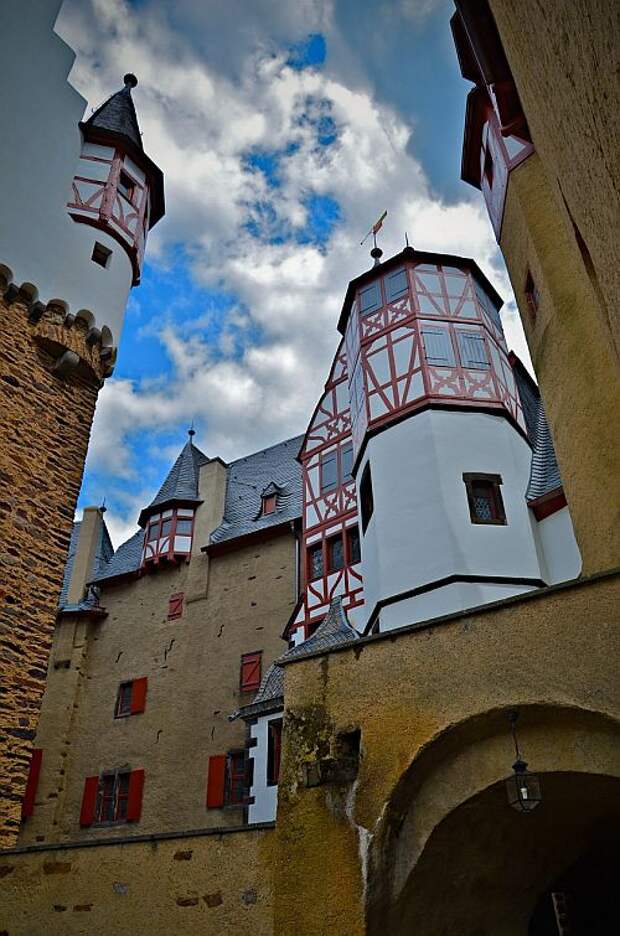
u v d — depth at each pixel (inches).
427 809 232.7
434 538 539.5
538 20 182.7
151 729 800.9
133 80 685.3
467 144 513.3
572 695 212.2
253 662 776.9
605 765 209.8
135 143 615.8
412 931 231.3
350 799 236.1
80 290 519.5
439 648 241.8
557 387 384.8
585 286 357.1
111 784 794.8
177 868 262.7
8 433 438.9
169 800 745.0
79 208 556.7
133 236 586.9
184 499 943.7
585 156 170.6
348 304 732.7
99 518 1048.8
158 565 909.8
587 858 280.2
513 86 397.4
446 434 585.0
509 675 225.1
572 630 219.9
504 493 562.3
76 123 585.0
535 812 237.6
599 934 286.4
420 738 231.9
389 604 536.1
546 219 396.2
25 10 557.0
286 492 907.4
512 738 226.7
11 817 362.9
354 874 224.2
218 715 766.5
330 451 796.0
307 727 255.4
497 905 260.2
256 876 248.4
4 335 461.4
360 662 256.1
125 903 264.8
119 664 871.1
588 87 153.8
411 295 668.7
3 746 370.3
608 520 321.4
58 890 278.8
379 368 650.2
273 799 610.2
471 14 372.8
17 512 423.8
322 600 719.1
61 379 491.8
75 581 963.3
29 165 521.3
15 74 533.3
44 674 406.0
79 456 480.7
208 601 852.6
